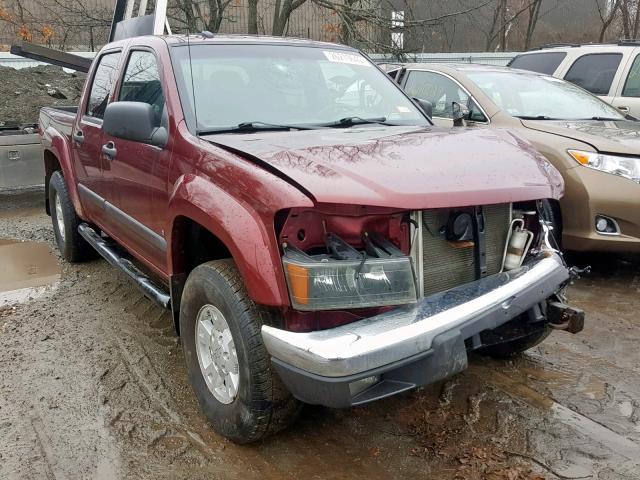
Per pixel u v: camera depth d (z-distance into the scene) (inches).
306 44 177.9
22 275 229.9
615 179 197.8
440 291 117.9
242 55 162.9
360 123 158.7
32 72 483.8
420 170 112.5
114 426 133.3
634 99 313.0
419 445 125.0
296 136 136.6
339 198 102.3
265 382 113.0
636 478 114.0
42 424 134.0
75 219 230.4
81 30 671.8
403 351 100.3
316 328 106.3
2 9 670.5
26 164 315.9
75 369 158.1
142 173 152.3
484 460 119.5
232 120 145.4
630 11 846.5
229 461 121.2
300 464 120.0
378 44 589.6
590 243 202.8
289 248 105.9
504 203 121.0
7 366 159.8
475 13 839.1
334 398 99.0
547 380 149.6
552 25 943.0
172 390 147.7
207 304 124.8
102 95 196.7
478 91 247.0
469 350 115.3
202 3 655.1
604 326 180.4
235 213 111.6
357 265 103.9
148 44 168.2
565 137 212.4
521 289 115.2
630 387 146.4
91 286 216.8
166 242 141.1
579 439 126.0
